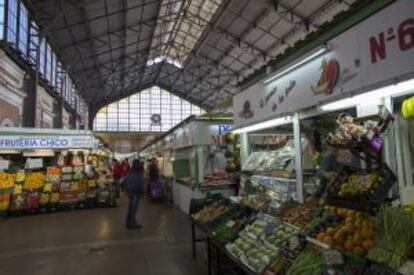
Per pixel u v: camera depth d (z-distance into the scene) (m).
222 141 9.03
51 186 10.59
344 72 2.82
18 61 10.62
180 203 10.74
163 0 14.56
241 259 3.14
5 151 10.01
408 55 2.21
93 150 11.92
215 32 16.91
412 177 2.75
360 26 2.63
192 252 5.44
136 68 23.27
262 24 14.59
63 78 16.78
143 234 6.92
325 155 3.06
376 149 2.12
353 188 2.08
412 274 1.58
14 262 5.15
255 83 4.62
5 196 9.55
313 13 12.54
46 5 11.27
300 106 3.51
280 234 2.99
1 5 9.38
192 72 24.88
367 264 1.86
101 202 11.32
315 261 2.27
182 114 31.53
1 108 9.71
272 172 4.34
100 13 12.92
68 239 6.62
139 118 30.66
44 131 10.30
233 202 4.71
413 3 2.18
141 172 7.80
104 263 4.99
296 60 3.41
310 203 3.25
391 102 2.68
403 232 1.76
